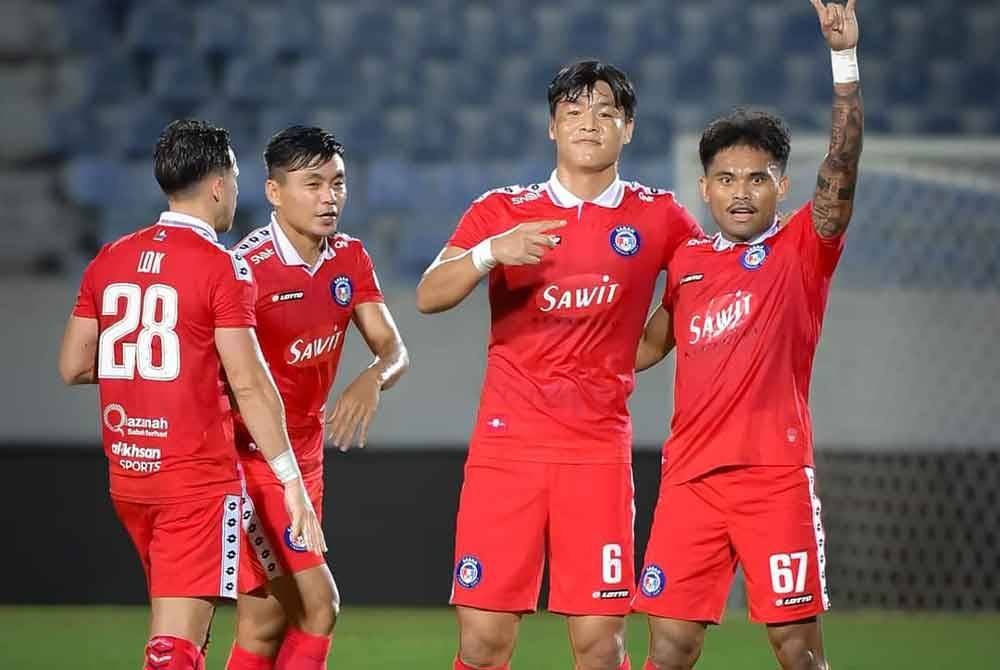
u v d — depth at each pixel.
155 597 12.84
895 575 25.45
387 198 36.19
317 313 14.70
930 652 21.11
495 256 12.53
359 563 24.83
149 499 12.77
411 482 24.83
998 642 22.02
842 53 12.59
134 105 37.78
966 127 37.34
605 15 39.25
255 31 38.78
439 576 24.80
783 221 13.61
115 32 38.50
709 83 38.34
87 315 13.12
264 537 14.45
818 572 13.02
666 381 25.53
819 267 13.23
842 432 25.64
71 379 13.29
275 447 12.68
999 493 25.42
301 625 14.62
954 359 25.66
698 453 13.24
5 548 24.86
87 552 24.86
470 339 26.16
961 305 25.73
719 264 13.39
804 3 39.03
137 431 12.73
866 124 37.31
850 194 12.81
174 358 12.63
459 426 25.92
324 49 38.78
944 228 26.84
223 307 12.64
